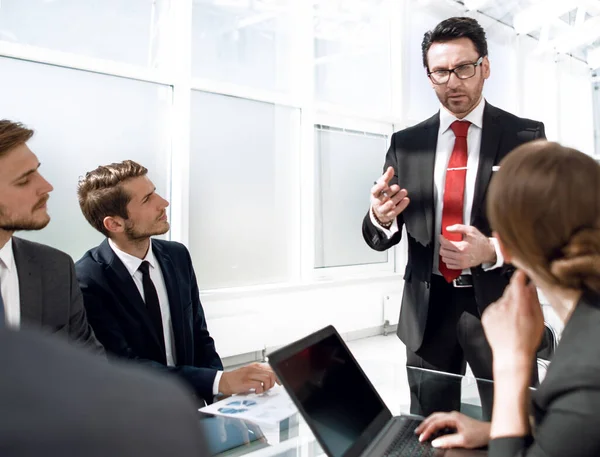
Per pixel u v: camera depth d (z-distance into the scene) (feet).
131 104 10.60
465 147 5.48
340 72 14.67
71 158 9.85
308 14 13.42
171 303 5.83
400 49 15.84
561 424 2.19
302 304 13.08
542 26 18.37
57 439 0.51
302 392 3.15
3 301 4.41
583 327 2.34
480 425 3.61
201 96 11.71
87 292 5.32
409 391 4.80
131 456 0.55
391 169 5.16
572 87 19.42
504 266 4.95
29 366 0.56
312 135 13.70
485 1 16.84
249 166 12.66
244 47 12.37
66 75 9.73
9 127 4.19
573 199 2.31
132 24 10.48
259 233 12.91
